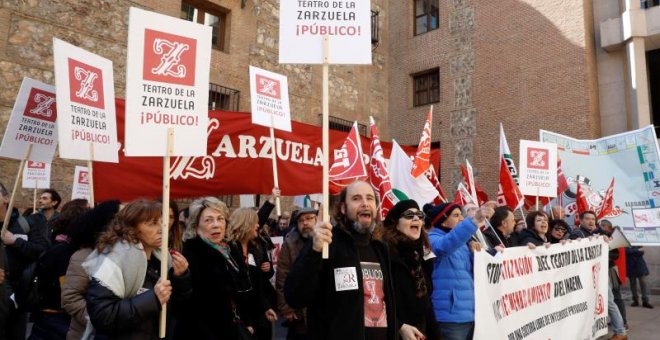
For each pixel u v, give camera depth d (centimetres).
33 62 986
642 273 1002
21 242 446
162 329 254
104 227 284
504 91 1522
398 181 577
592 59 1390
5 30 952
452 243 377
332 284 277
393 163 585
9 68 952
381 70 1819
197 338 318
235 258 382
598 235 631
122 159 537
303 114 1506
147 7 1182
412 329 314
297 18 316
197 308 322
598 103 1395
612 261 757
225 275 337
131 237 259
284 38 314
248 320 382
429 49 1734
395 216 344
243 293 375
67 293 269
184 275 283
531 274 484
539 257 501
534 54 1468
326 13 317
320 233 260
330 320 272
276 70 1453
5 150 480
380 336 286
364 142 757
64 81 396
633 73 1299
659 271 1211
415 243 337
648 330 766
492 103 1546
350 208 291
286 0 317
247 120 614
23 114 497
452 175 1616
